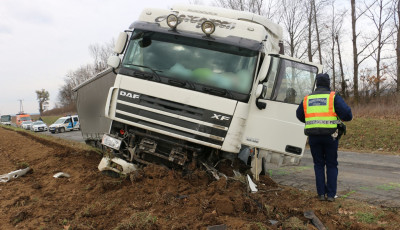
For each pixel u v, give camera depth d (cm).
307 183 741
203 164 581
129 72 580
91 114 984
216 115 537
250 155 631
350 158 1175
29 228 407
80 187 579
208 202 467
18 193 550
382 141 1468
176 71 565
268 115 591
